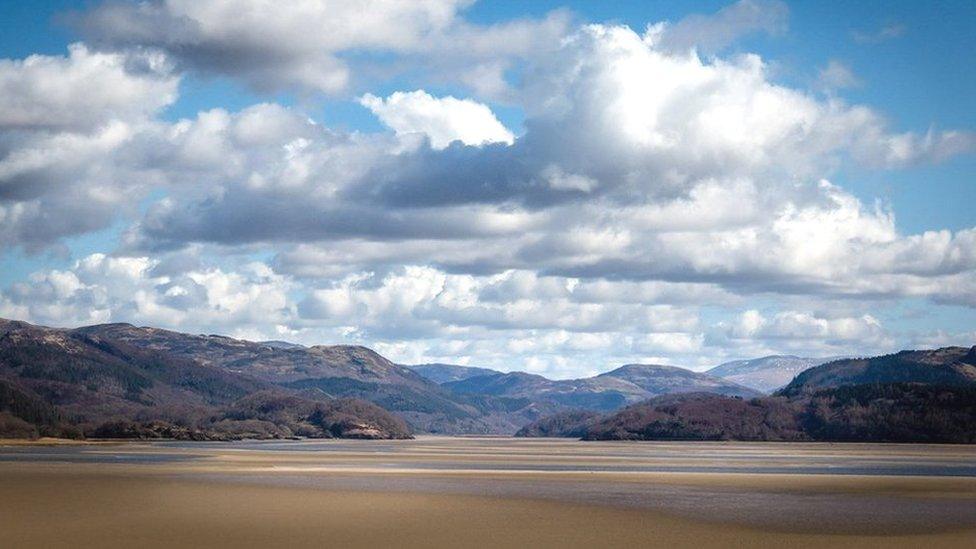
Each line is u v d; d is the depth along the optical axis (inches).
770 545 2682.1
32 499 3735.2
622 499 3917.3
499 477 5310.0
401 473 5615.2
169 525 2965.1
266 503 3607.3
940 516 3361.2
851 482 5068.9
